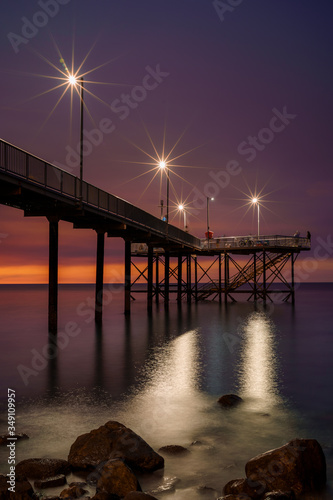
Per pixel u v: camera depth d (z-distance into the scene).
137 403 13.13
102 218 29.70
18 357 21.05
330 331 31.31
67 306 64.38
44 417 11.83
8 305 67.75
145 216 37.12
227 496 7.49
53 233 25.22
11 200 23.14
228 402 13.01
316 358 20.77
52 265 25.41
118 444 9.01
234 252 60.53
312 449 8.32
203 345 24.50
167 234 42.88
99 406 12.82
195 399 13.59
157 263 58.59
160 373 17.27
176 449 9.60
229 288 59.44
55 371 17.67
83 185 25.80
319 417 11.98
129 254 39.41
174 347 23.73
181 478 8.50
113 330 31.36
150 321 37.56
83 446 9.07
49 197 22.17
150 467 8.70
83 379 16.25
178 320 38.41
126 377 16.55
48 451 9.61
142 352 22.14
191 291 61.69
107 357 20.73
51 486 8.12
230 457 9.39
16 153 18.94
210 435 10.61
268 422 11.55
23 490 7.49
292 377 16.72
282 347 24.11
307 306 59.22
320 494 7.82
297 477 7.87
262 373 17.41
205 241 59.31
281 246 55.97
